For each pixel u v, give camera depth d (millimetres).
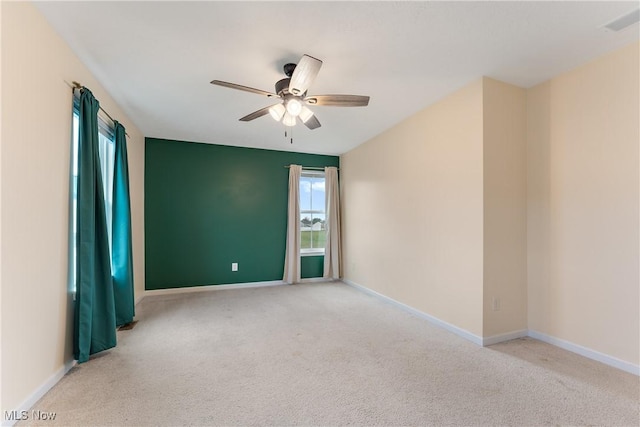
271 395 1925
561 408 1787
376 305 3979
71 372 2189
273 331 3049
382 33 2051
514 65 2496
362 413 1747
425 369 2260
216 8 1795
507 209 2814
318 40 2131
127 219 3166
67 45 2150
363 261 4750
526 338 2859
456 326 2977
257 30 2012
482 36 2088
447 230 3094
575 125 2553
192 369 2260
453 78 2721
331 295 4520
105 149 3100
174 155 4719
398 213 3881
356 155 5035
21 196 1667
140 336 2914
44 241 1884
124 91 2934
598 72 2395
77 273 2215
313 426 1642
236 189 5062
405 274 3740
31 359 1757
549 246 2736
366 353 2539
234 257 5035
